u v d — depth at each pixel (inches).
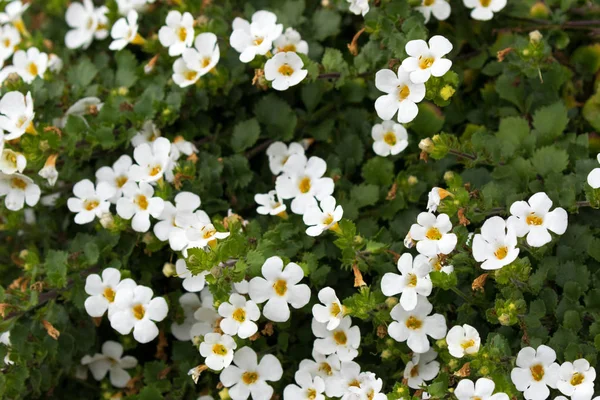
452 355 21.7
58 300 24.1
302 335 23.4
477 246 21.5
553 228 21.4
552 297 22.1
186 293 23.7
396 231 23.7
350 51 24.5
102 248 23.9
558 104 23.7
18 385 23.2
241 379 22.5
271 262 21.9
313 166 23.5
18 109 23.7
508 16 24.8
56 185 24.7
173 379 24.0
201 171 24.1
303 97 24.5
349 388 22.2
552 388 21.7
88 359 24.2
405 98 22.4
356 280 22.2
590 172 22.1
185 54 24.0
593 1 24.3
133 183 23.3
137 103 24.3
